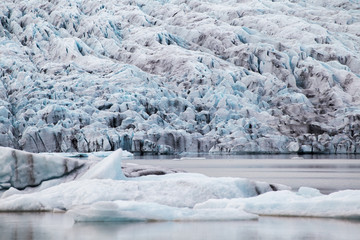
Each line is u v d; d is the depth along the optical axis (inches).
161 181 1229.7
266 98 7190.0
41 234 910.4
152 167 1614.2
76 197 1192.8
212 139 5866.1
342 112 6717.5
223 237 877.8
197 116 6417.3
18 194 1284.4
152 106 6417.3
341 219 1055.0
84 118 5885.8
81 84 6747.1
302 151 5885.8
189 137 5821.9
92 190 1175.6
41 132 5497.1
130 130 5782.5
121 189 1192.8
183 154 5708.7
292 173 2630.4
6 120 5713.6
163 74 7647.6
